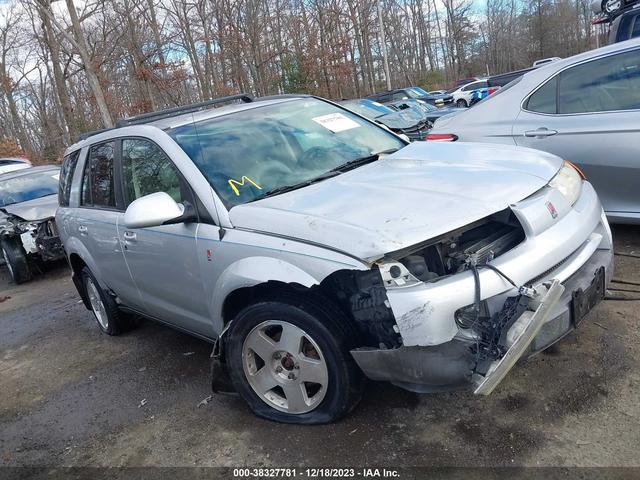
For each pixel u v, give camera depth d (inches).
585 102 186.9
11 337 230.8
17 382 182.5
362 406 124.6
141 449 128.6
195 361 169.6
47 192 372.2
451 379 98.3
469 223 103.9
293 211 115.0
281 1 1195.9
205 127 148.3
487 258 105.6
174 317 153.2
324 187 126.3
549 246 106.8
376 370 104.6
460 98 1022.4
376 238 98.9
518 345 93.7
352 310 103.4
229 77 1122.7
